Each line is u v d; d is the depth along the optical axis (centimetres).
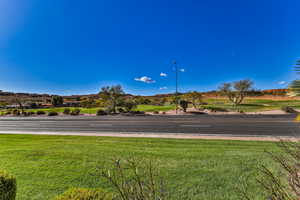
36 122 1675
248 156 479
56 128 1268
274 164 398
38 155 518
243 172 379
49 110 3091
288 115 1795
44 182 359
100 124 1418
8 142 759
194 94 2842
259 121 1362
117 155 504
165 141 711
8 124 1568
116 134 965
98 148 597
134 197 154
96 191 169
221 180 350
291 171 199
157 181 303
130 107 2614
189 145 636
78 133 1037
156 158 472
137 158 454
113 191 313
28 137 880
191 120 1533
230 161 446
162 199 183
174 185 334
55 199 156
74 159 481
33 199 301
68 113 2612
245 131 969
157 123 1384
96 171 398
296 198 165
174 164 432
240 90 2720
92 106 3722
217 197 294
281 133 892
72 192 166
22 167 432
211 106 2966
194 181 349
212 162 444
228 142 675
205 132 964
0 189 203
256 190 302
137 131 1050
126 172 356
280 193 170
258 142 670
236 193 303
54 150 572
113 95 2589
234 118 1612
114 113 2488
